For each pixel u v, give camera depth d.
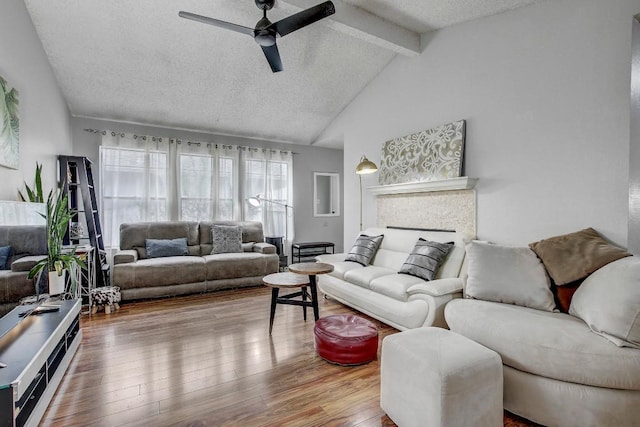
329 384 2.11
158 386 2.07
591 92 2.48
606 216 2.40
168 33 3.45
